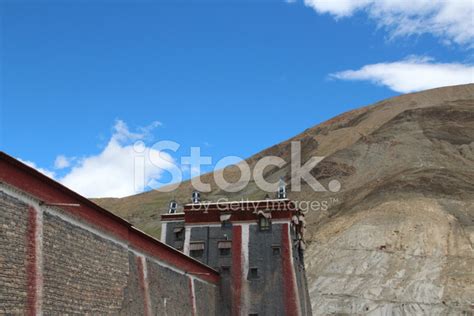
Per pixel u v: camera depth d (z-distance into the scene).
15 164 19.72
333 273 79.25
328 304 73.81
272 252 45.00
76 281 23.50
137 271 29.86
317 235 91.19
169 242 47.91
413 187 97.31
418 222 84.81
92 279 24.88
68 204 22.50
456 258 77.44
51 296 21.48
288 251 44.75
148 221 127.88
